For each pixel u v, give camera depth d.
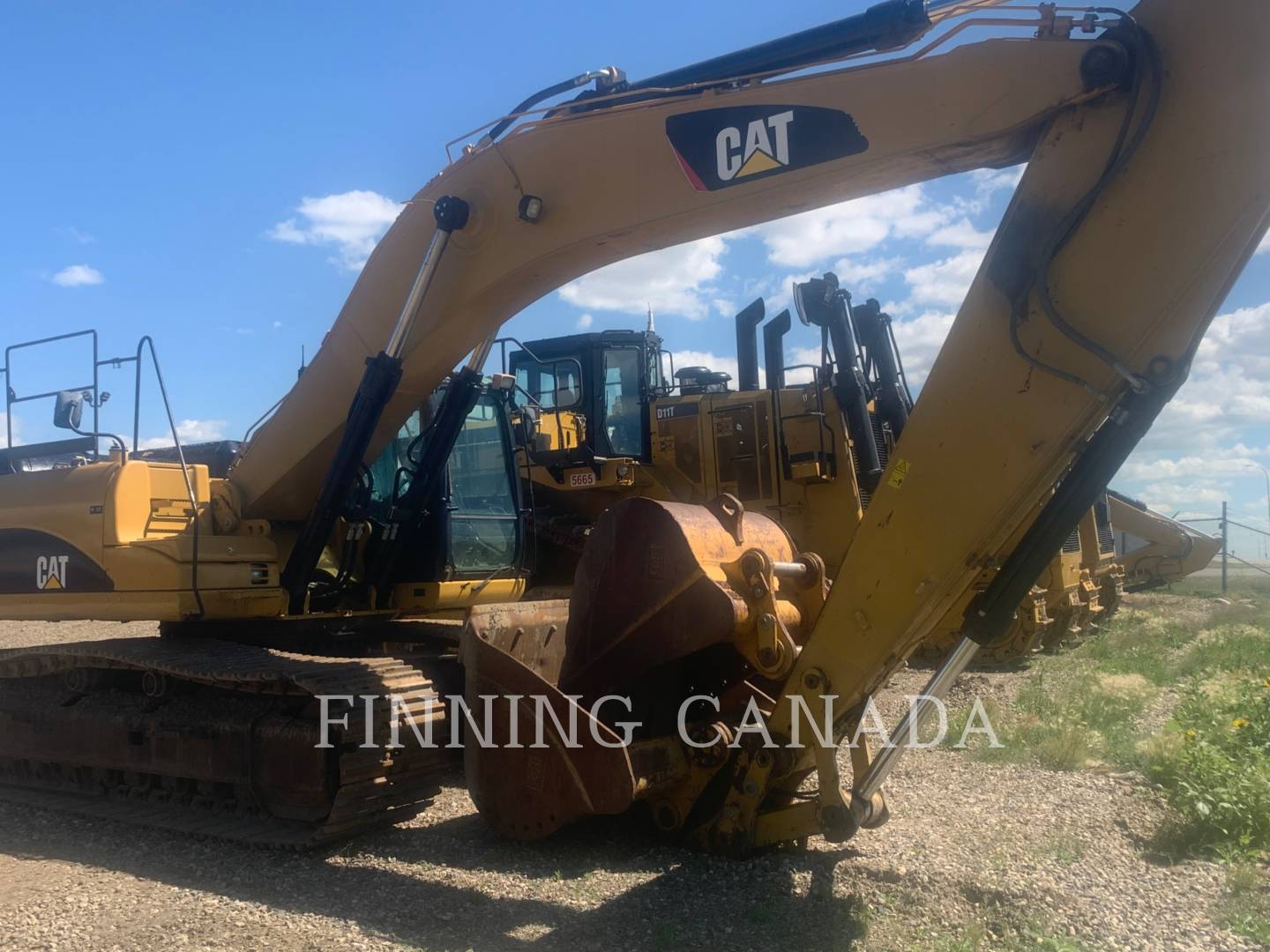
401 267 5.95
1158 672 10.12
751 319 11.12
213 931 4.23
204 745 5.97
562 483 10.61
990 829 5.23
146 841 5.68
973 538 4.18
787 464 10.29
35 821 6.23
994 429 4.13
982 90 4.22
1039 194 4.06
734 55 4.87
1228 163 3.77
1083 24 4.07
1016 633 10.96
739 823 4.80
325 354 6.30
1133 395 3.92
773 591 4.81
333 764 5.49
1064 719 7.42
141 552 6.13
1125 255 3.92
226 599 6.15
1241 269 3.86
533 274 5.54
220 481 6.80
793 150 4.67
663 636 4.95
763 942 3.94
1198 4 3.83
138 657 6.04
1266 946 3.81
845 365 10.05
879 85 4.46
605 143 5.20
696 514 5.17
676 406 11.03
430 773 5.88
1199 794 5.11
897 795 5.93
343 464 6.11
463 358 6.01
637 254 5.43
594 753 4.78
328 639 7.12
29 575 6.69
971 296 4.21
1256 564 26.06
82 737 6.57
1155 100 3.86
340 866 5.05
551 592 9.95
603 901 4.41
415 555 7.07
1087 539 13.61
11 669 6.88
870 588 4.41
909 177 4.58
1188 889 4.39
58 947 4.11
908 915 4.16
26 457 7.45
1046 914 4.12
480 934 4.11
